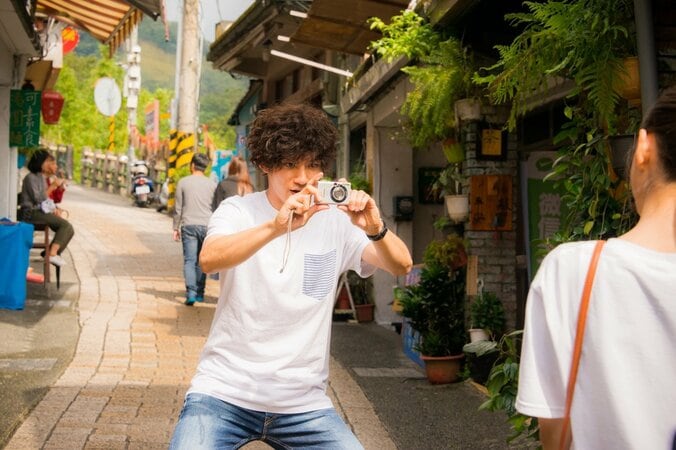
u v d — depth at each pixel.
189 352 7.39
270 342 2.62
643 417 1.63
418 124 7.80
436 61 6.66
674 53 4.05
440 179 7.98
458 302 7.41
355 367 7.58
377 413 5.91
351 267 2.85
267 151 2.67
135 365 6.75
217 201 9.85
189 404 2.59
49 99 14.44
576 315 1.73
